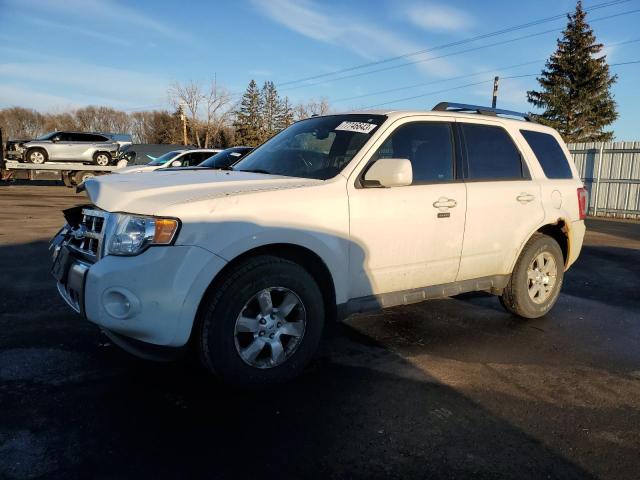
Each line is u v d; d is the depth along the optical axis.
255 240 3.18
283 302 3.40
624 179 18.89
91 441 2.68
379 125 4.00
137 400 3.14
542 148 5.21
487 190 4.47
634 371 3.95
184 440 2.73
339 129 4.18
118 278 2.93
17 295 5.31
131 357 3.78
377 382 3.55
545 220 4.93
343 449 2.71
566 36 40.34
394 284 3.97
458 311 5.38
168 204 3.04
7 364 3.58
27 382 3.32
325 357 3.97
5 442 2.63
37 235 9.41
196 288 3.01
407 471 2.54
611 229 14.88
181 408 3.07
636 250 10.61
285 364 3.41
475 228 4.38
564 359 4.14
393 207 3.82
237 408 3.10
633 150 18.56
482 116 4.75
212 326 3.13
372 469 2.55
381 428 2.93
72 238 3.53
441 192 4.14
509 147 4.87
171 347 3.06
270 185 3.46
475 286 4.59
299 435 2.83
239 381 3.24
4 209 13.68
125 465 2.49
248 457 2.60
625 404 3.37
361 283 3.76
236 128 64.31
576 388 3.59
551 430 2.99
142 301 2.93
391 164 3.58
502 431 2.96
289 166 4.10
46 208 14.35
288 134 4.64
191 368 3.63
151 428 2.83
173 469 2.48
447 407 3.22
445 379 3.65
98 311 2.97
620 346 4.50
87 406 3.04
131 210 3.09
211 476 2.44
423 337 4.53
